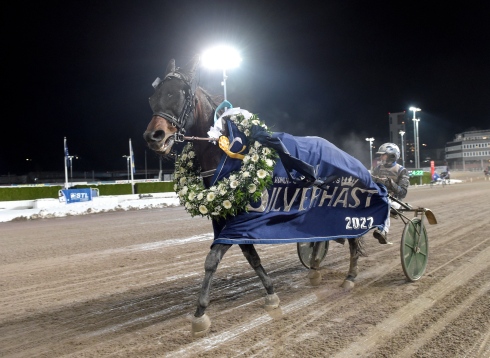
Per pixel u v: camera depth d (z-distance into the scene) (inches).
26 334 144.5
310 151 162.6
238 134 147.6
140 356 123.5
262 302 168.6
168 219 499.2
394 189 205.0
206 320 135.6
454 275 200.4
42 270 242.8
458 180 1615.4
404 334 133.2
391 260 239.0
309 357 119.2
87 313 164.2
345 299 169.5
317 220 166.4
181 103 139.7
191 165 155.9
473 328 136.7
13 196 808.3
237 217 145.4
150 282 207.9
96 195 836.0
